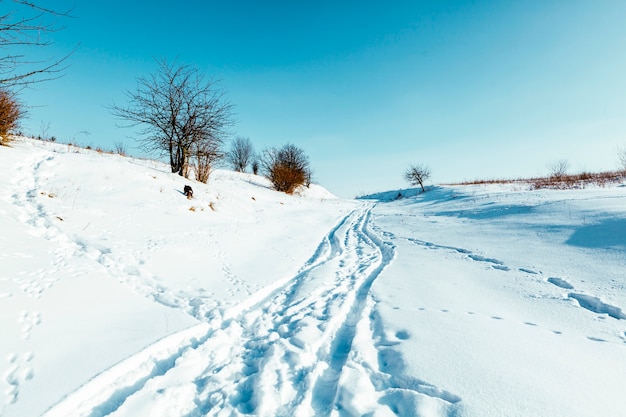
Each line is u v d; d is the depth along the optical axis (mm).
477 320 4055
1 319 3213
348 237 12508
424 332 3787
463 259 7316
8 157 7934
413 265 7199
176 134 13844
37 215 5953
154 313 4195
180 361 3291
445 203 22609
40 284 4008
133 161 14305
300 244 10234
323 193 44031
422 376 2891
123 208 7836
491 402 2482
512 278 5609
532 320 3996
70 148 12703
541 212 10477
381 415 2445
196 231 8297
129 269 5410
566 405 2408
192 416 2580
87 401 2648
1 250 4449
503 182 36156
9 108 8289
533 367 2936
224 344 3764
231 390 2861
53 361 2936
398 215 19547
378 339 3805
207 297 5145
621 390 2557
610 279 4934
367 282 6457
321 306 5078
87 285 4332
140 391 2777
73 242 5637
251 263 7297
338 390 2797
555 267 5852
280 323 4523
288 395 2807
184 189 10711
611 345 3266
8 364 2781
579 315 3988
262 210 14500
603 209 8656
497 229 9906
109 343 3359
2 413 2352
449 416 2373
